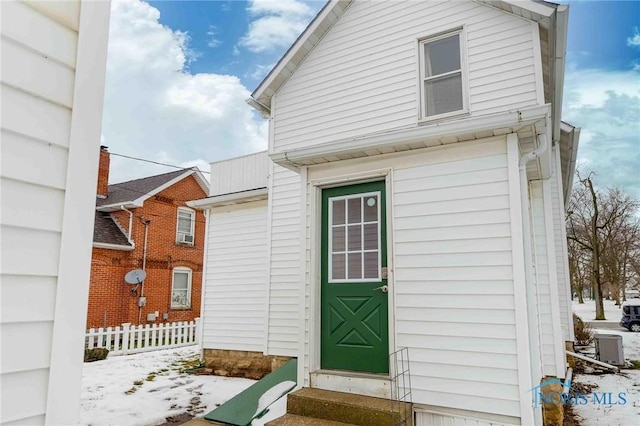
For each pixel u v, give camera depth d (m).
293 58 7.36
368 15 6.88
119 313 12.41
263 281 7.65
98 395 6.14
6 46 1.50
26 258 1.50
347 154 4.47
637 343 12.32
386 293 4.21
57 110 1.64
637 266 24.08
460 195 4.01
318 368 4.39
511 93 5.51
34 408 1.47
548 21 5.26
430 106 6.20
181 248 14.59
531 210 5.70
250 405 4.68
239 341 7.69
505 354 3.56
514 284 3.63
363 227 4.50
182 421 5.00
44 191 1.58
